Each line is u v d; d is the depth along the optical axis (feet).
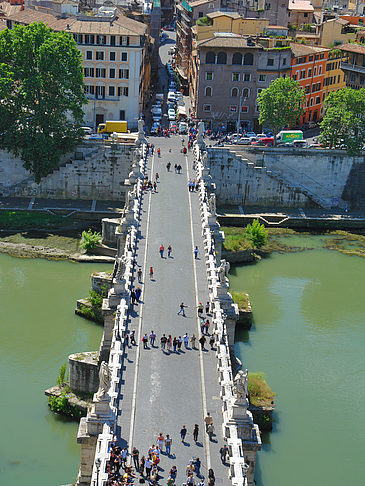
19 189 567.18
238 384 240.94
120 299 319.06
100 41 617.21
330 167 592.60
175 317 314.14
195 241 389.80
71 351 366.84
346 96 589.32
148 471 224.94
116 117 634.84
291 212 582.35
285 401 337.93
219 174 582.35
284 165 589.32
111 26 621.72
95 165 566.36
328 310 428.15
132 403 256.73
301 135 602.03
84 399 320.29
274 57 643.04
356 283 467.52
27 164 552.00
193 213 427.74
